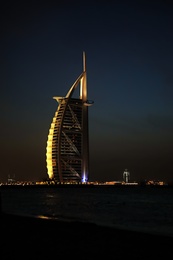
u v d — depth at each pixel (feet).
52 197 609.83
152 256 83.92
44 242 98.53
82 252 86.69
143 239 107.76
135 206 397.80
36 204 397.19
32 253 83.51
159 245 97.96
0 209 156.56
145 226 197.06
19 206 356.59
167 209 353.31
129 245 97.40
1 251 85.25
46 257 79.92
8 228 125.90
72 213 280.10
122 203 457.68
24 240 100.99
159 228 187.21
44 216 222.89
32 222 144.77
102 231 123.75
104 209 337.11
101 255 84.02
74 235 113.19
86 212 294.66
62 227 131.64
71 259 79.00
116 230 127.24
